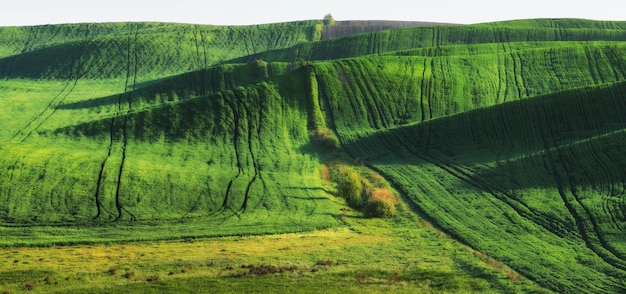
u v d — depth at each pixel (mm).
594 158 94125
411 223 81125
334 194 96250
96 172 94125
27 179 87750
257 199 89688
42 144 111312
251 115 131125
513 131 115188
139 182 91688
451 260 63250
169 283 52719
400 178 101188
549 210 81000
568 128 111438
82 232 72688
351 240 71688
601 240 69688
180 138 120500
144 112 127750
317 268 58438
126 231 73812
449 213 83312
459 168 104500
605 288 55438
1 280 51781
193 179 96250
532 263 62812
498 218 80125
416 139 121812
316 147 122188
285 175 103625
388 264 60844
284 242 69812
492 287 54406
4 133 121812
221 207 86250
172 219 80125
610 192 83812
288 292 51219
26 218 76625
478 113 123500
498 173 98688
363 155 117562
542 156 101125
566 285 56188
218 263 59531
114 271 55812
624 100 114562
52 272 54312
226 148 117812
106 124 122750
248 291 51219
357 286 53344
